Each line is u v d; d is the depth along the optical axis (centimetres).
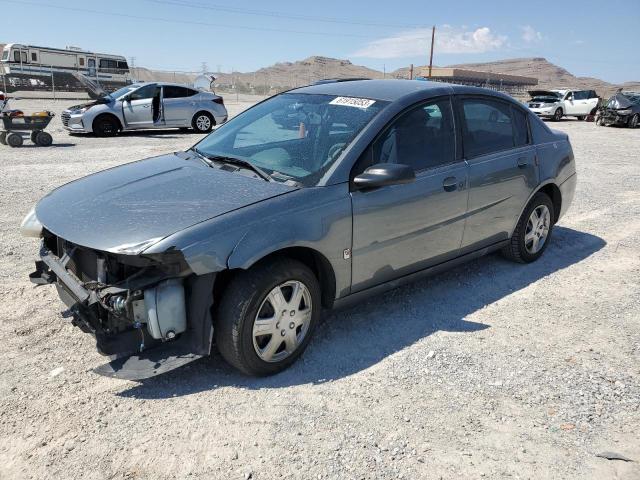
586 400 319
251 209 316
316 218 334
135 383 327
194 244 291
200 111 1828
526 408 311
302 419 296
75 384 324
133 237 294
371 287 386
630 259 564
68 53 3719
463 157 434
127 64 4028
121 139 1586
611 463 269
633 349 380
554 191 549
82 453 269
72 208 341
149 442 277
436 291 471
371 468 262
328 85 463
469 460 269
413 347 376
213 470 259
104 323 313
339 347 373
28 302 428
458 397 320
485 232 464
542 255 567
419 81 458
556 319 424
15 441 275
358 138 367
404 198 381
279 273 321
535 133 514
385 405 311
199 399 313
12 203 738
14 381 324
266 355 329
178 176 369
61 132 1752
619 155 1395
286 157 377
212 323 310
